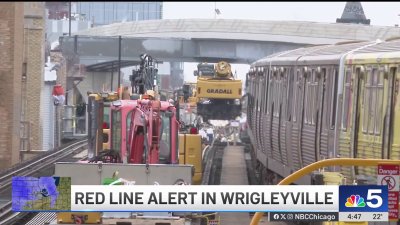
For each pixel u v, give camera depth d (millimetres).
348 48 36906
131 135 35250
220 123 96562
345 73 34719
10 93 64062
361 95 32531
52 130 91812
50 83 91500
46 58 95375
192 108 75125
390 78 29656
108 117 39219
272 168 51094
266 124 52906
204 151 68062
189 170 27906
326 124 37062
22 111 81688
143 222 26094
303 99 41906
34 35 81562
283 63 47656
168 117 37562
